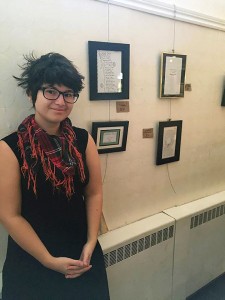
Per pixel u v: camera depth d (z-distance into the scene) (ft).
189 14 4.85
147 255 4.76
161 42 4.63
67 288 3.12
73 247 3.31
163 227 4.91
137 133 4.70
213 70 5.58
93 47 3.82
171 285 5.34
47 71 2.78
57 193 3.09
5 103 3.36
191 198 5.94
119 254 4.36
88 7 3.74
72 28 3.65
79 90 3.10
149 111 4.76
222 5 5.46
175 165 5.46
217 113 5.94
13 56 3.28
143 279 4.80
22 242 2.92
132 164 4.77
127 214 4.91
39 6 3.35
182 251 5.36
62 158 3.04
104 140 4.26
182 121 5.28
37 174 2.92
